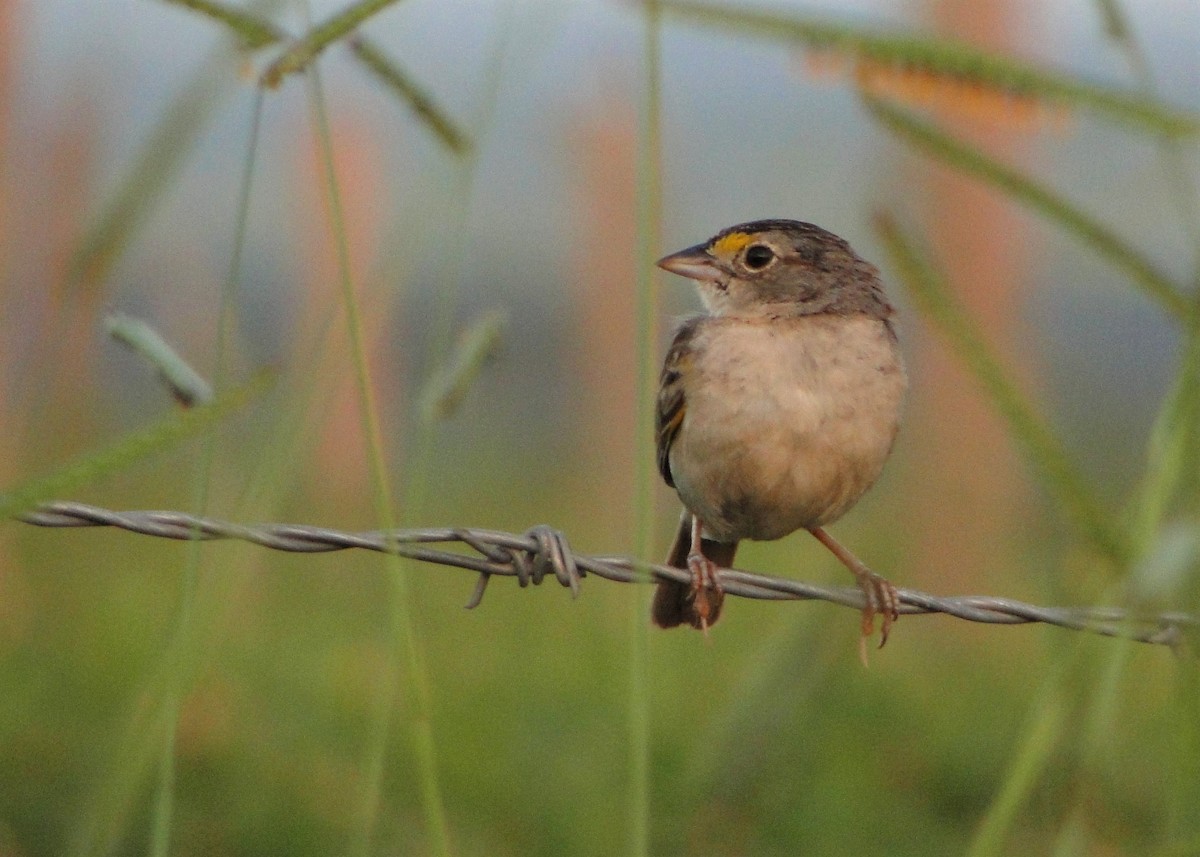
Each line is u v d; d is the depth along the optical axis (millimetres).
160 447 4051
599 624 15031
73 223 9250
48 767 11750
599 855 11648
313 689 12617
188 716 12000
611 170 17375
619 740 12828
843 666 11320
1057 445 4555
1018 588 17000
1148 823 11430
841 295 9625
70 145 9391
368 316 4992
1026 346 20016
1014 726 13734
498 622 15289
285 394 5047
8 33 10289
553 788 12328
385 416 16766
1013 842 12359
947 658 16062
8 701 12109
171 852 11281
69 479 3979
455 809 12070
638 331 4703
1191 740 4621
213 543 6312
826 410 9211
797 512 9500
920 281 4621
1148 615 4500
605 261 18453
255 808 11617
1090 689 4676
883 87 3867
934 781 13289
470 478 21969
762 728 9227
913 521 18547
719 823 11383
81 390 13688
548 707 13328
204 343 13062
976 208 19438
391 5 4535
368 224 13781
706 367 9398
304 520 16531
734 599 16625
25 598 13984
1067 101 3826
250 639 13055
